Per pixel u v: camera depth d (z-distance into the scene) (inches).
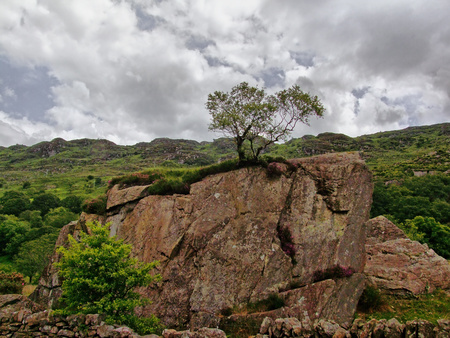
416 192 3533.5
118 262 502.0
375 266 840.3
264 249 715.4
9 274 948.6
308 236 745.0
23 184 6043.3
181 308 660.1
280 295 652.1
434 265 820.6
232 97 856.9
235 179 806.5
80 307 481.7
